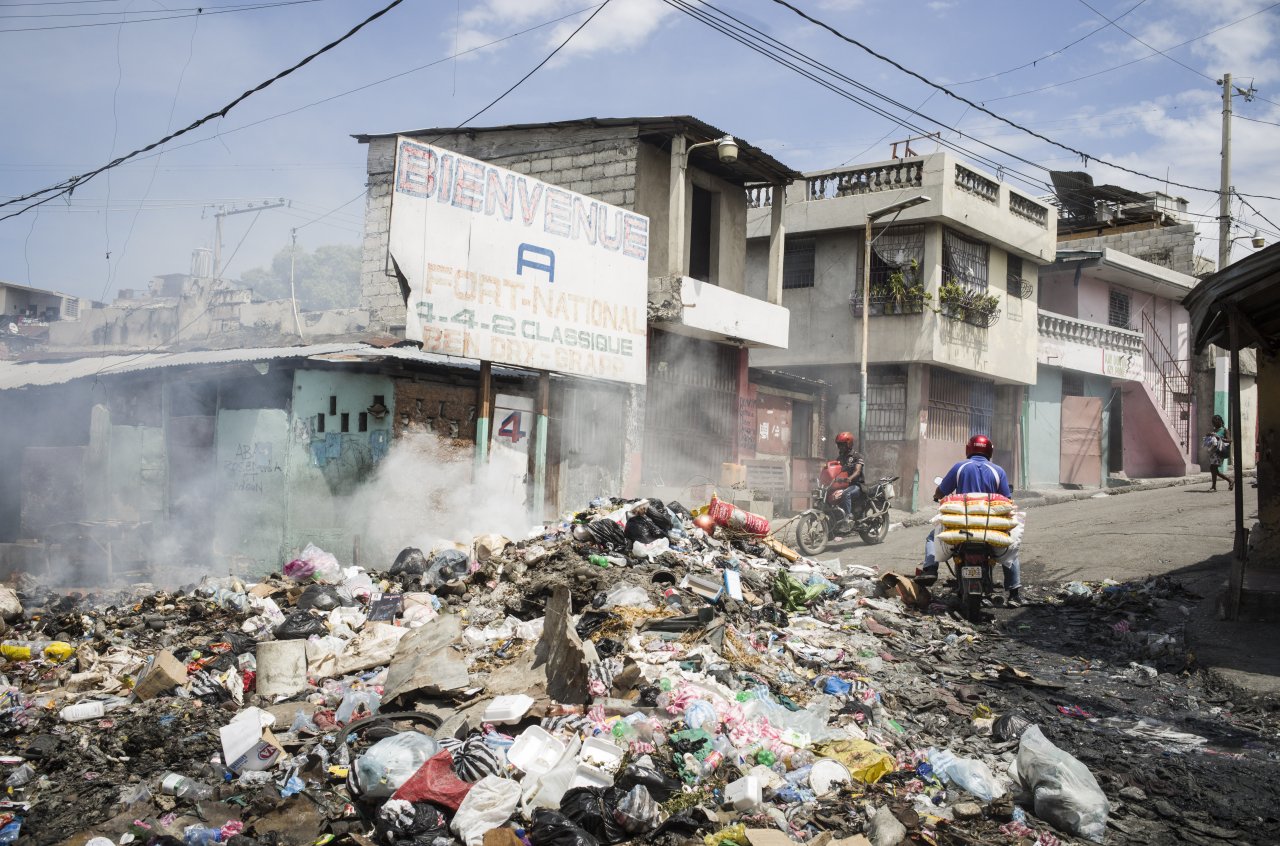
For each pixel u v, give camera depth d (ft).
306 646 20.58
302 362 34.58
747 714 17.70
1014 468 85.05
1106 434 94.68
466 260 33.17
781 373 64.85
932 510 70.64
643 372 41.16
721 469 54.34
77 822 13.67
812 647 23.91
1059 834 14.25
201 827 13.37
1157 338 102.99
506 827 13.20
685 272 56.08
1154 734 19.30
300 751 16.16
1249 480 83.76
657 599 24.34
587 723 16.55
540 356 36.14
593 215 38.45
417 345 31.71
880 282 72.64
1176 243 103.09
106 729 16.88
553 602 19.81
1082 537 46.50
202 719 17.28
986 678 23.24
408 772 14.19
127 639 22.85
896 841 13.33
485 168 33.88
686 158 50.78
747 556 32.48
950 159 69.21
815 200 74.59
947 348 71.61
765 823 13.83
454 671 18.52
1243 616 27.86
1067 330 88.99
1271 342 32.63
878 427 73.92
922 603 31.48
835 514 47.50
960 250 73.87
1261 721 20.29
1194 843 14.07
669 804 14.21
